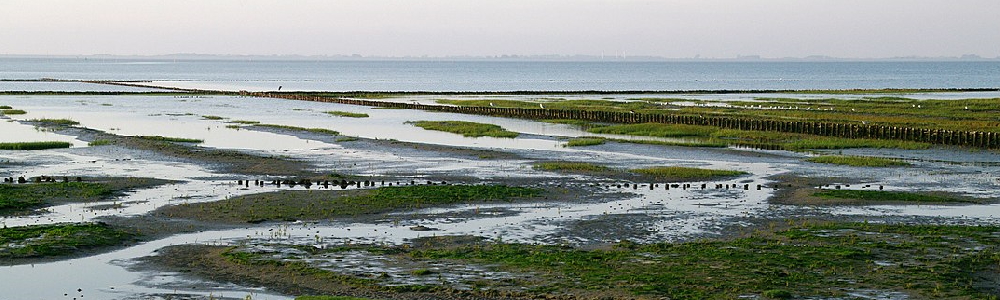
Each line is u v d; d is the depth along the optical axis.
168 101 124.88
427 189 39.38
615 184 43.41
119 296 22.88
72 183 41.00
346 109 108.56
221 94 145.12
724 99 132.00
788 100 125.50
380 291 23.22
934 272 24.64
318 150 59.22
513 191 39.66
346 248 27.89
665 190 41.50
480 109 102.75
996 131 68.25
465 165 51.19
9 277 24.66
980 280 24.14
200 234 30.58
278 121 88.88
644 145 63.78
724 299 22.08
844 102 117.00
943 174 48.53
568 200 38.12
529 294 22.75
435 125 80.62
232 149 59.38
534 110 97.00
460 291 23.09
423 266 25.64
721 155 58.12
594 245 29.08
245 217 33.41
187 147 59.59
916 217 34.19
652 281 23.62
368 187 41.94
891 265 25.53
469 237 30.17
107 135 68.88
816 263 25.56
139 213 34.34
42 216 33.66
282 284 24.00
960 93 156.25
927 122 79.31
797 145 64.31
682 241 29.69
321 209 35.03
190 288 23.66
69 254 27.27
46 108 106.12
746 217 34.16
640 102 120.12
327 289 23.53
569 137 71.25
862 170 50.28
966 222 33.06
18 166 49.47
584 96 145.12
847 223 32.34
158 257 27.00
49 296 22.86
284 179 44.75
